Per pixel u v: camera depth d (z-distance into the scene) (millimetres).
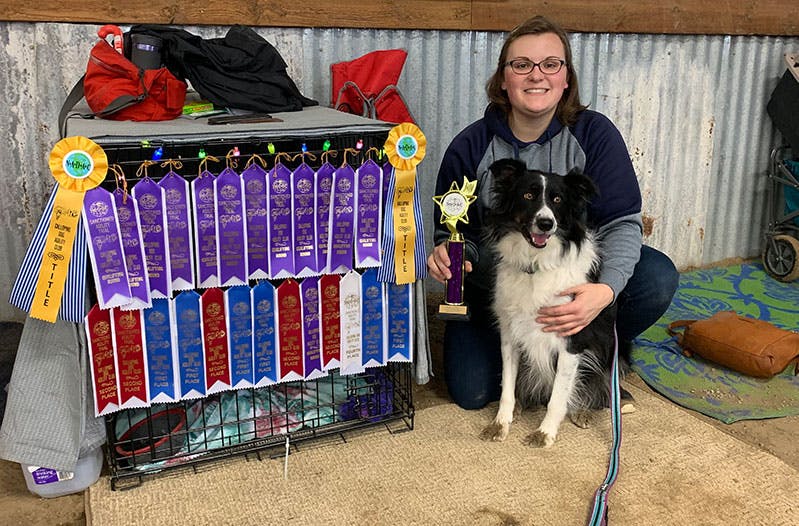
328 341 2475
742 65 4719
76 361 2107
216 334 2293
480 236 2807
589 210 2715
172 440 2445
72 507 2230
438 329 3729
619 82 4375
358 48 3748
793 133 4531
